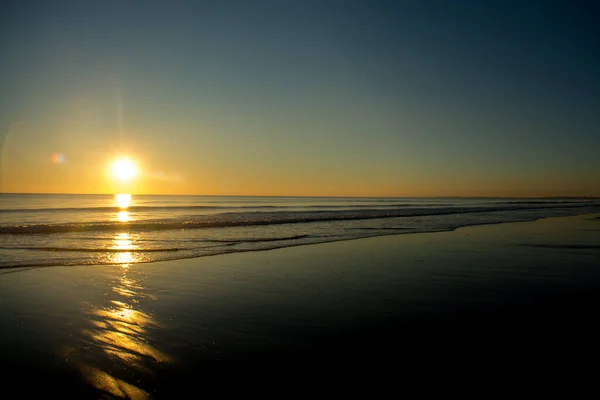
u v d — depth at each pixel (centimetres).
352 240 1955
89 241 1869
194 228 2598
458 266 1273
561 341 637
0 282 1003
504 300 874
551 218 3925
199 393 475
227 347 608
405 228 2636
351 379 508
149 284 1016
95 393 474
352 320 736
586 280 1074
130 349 600
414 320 738
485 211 5525
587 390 481
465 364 551
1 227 2281
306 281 1059
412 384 495
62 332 668
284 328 693
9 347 599
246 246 1731
